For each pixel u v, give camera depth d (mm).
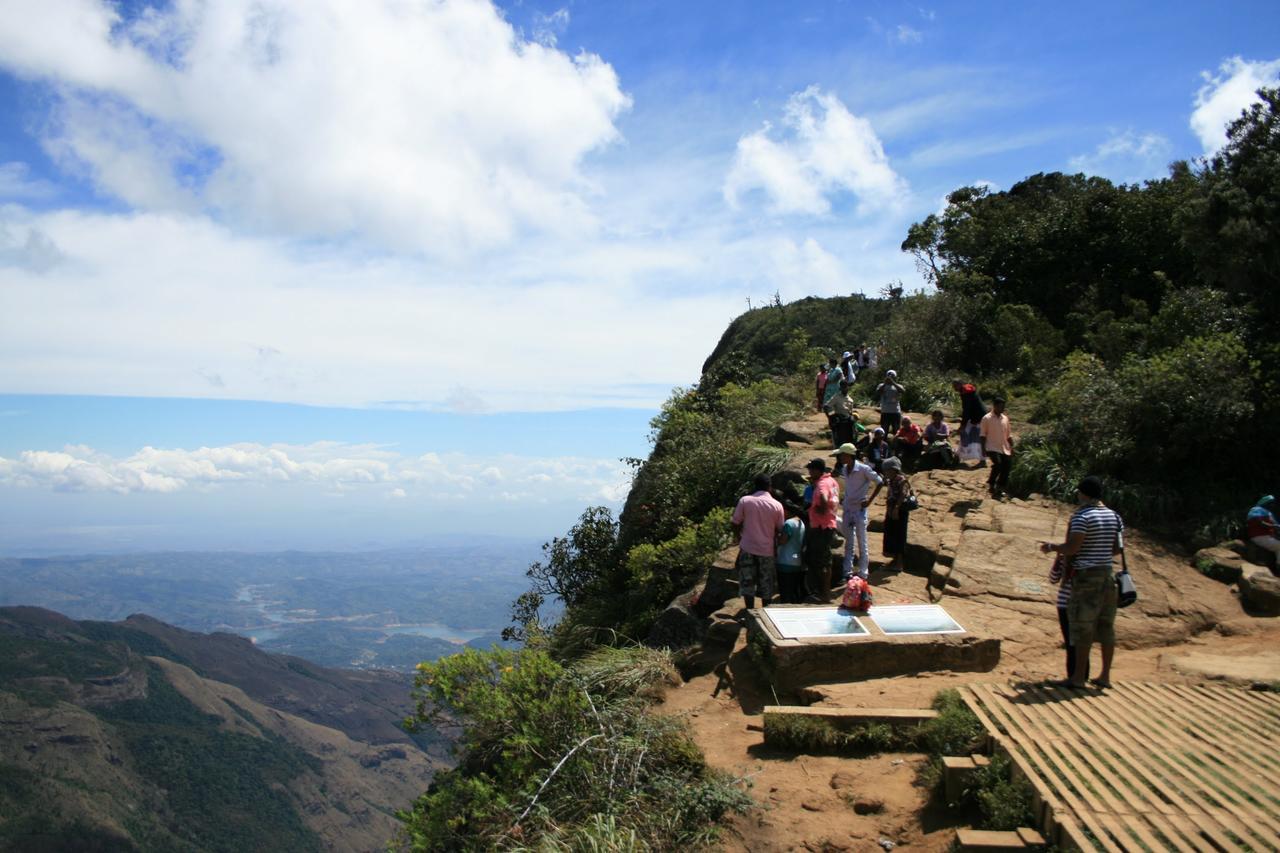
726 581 10289
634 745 6176
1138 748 5082
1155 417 12781
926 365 25766
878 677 7422
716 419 19250
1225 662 7383
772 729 6438
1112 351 20234
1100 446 13117
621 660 8516
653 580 12898
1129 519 12156
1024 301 28312
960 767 5180
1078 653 6582
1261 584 9375
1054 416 16328
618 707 7152
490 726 6949
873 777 5766
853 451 9930
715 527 12633
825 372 19312
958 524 11859
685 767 6062
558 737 6555
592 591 16469
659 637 10117
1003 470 12992
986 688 6555
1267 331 15422
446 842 6102
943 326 26609
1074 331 25188
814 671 7422
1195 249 16625
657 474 17203
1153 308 25344
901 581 10281
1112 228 27656
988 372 25047
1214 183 16391
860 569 9852
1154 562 10633
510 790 6129
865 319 40531
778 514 9148
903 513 10586
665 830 5320
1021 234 29750
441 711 7285
